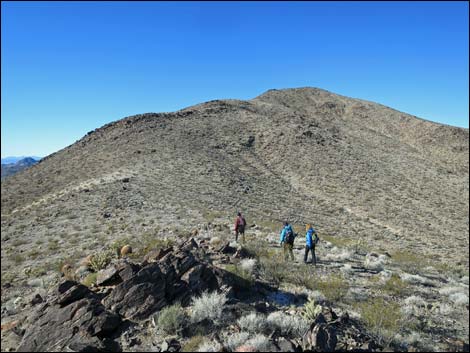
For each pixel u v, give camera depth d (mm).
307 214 41625
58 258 16750
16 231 24453
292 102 144500
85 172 53281
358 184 59062
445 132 106750
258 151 74000
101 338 6750
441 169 76375
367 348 7148
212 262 12219
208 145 70375
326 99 148125
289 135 79000
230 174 54469
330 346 6660
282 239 15336
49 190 47469
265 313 8203
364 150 81375
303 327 7281
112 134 75125
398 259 20875
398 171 69750
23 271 14875
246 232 22984
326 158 69750
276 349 6086
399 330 8484
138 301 7785
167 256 9250
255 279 10539
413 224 44000
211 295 7895
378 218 45094
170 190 39938
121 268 8883
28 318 7609
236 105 106250
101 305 7375
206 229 22906
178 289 8352
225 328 7191
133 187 38969
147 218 26766
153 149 61094
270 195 48719
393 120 123188
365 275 14055
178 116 88750
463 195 60594
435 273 17812
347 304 10055
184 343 6676
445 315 10344
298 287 10797
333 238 26422
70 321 6953
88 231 22875
